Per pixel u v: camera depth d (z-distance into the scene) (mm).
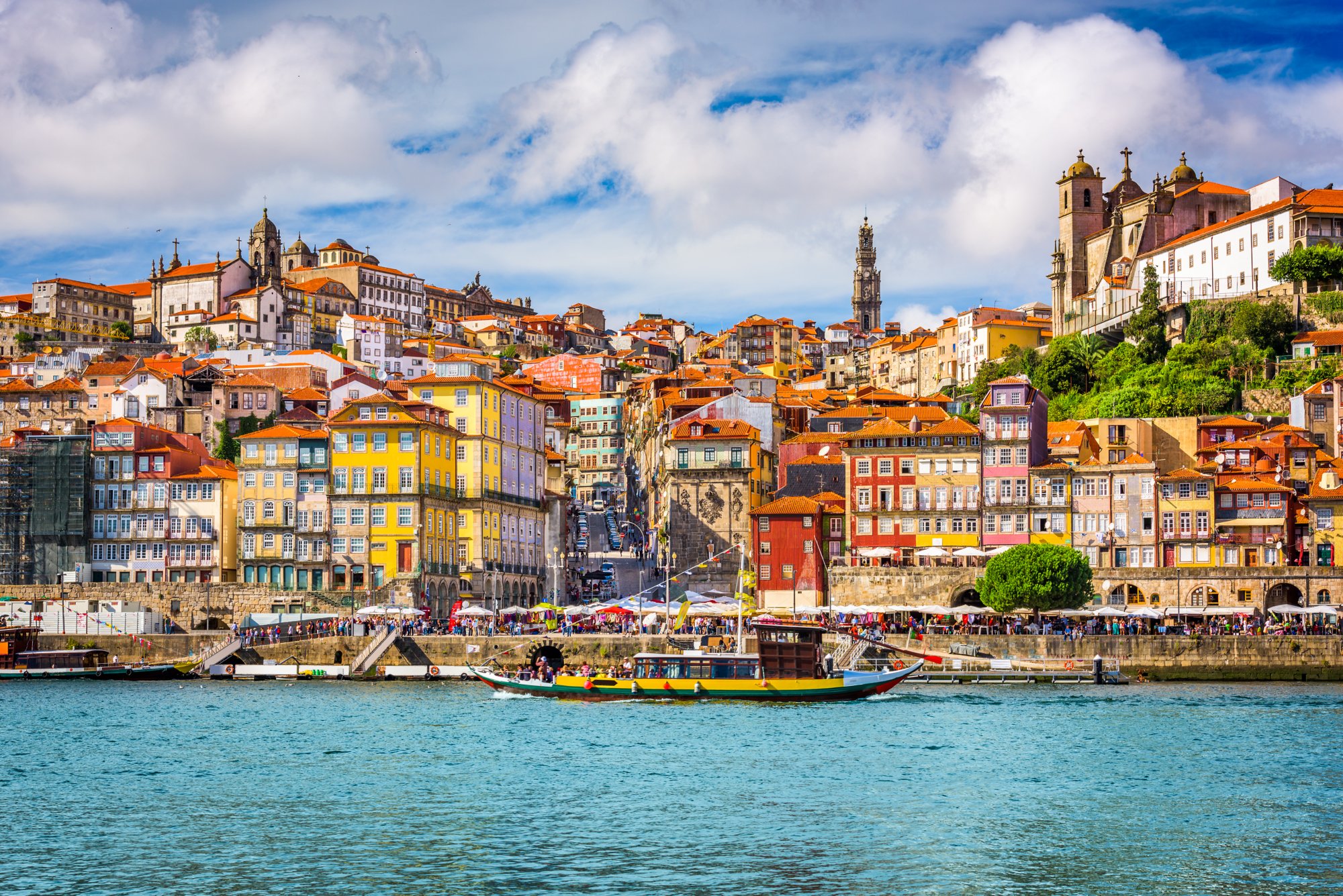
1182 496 182125
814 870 72188
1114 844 77562
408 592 185000
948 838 78750
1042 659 158500
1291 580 171125
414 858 74625
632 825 81875
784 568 189250
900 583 180625
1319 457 187875
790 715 129500
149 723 125000
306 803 88625
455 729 120500
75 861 74312
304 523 193750
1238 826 81688
